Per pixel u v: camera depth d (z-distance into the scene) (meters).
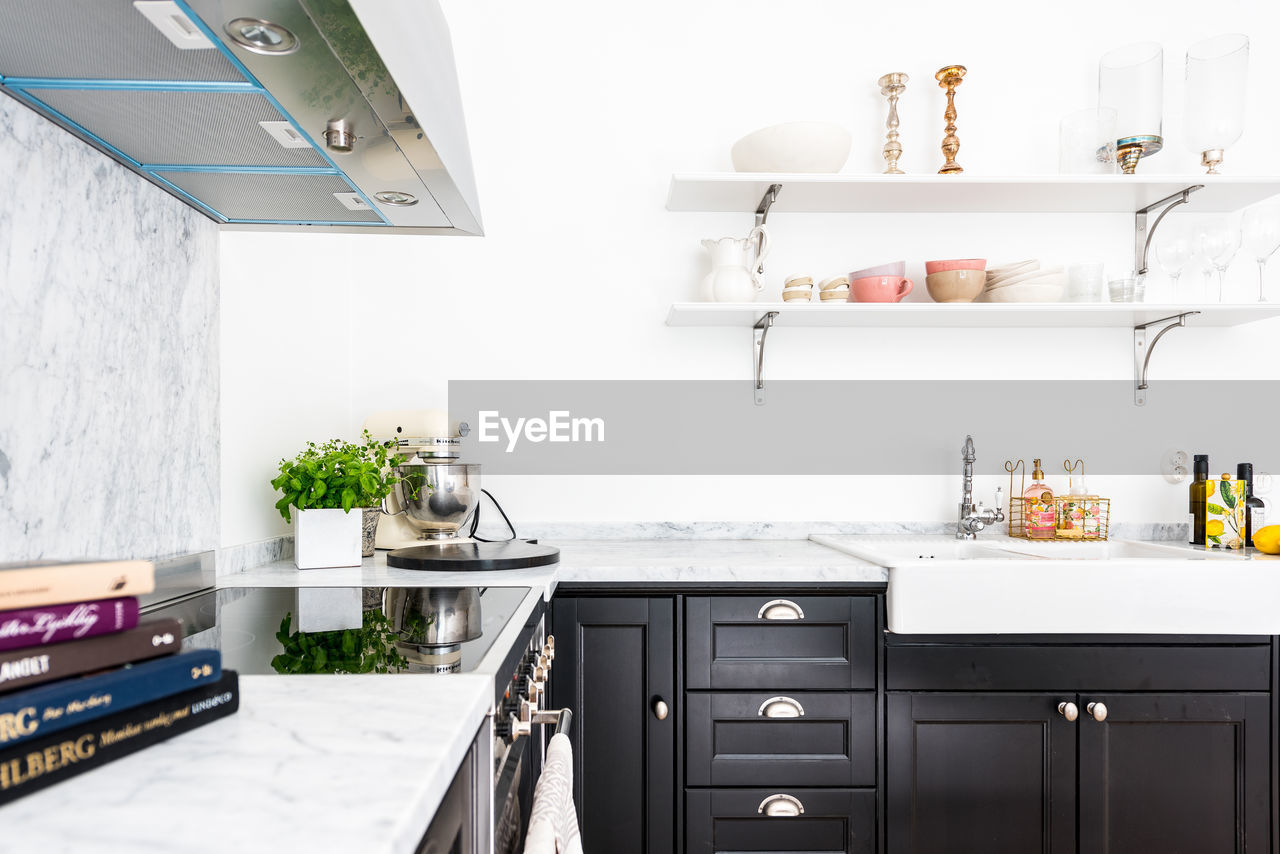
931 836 1.61
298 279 1.91
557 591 1.65
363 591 1.33
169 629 0.59
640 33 2.29
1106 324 2.24
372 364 2.24
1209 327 2.30
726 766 1.63
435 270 2.25
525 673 1.09
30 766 0.47
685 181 1.99
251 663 0.82
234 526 1.59
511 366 2.26
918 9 2.31
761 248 2.09
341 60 0.80
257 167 1.16
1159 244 2.09
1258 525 2.05
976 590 1.58
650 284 2.28
